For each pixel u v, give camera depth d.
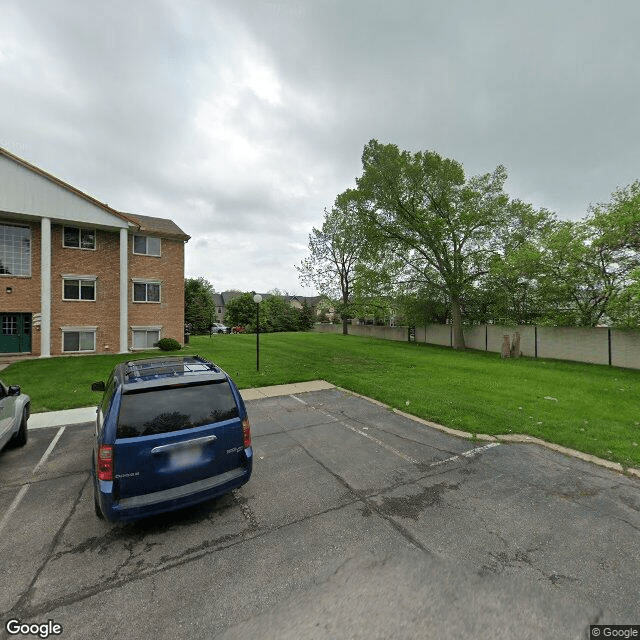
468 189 23.27
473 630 2.44
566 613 2.59
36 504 4.19
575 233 18.25
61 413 7.89
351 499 4.27
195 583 2.90
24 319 17.45
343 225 32.88
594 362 17.48
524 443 6.11
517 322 22.75
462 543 3.41
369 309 33.62
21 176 16.17
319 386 10.64
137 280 19.84
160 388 3.72
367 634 2.41
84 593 2.79
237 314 50.19
